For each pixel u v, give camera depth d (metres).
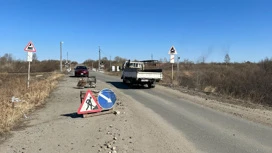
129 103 15.45
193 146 7.62
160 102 16.03
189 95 19.50
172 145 7.70
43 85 22.53
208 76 30.97
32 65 88.06
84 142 8.02
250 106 15.19
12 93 17.47
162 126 9.93
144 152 7.11
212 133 9.02
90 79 25.61
